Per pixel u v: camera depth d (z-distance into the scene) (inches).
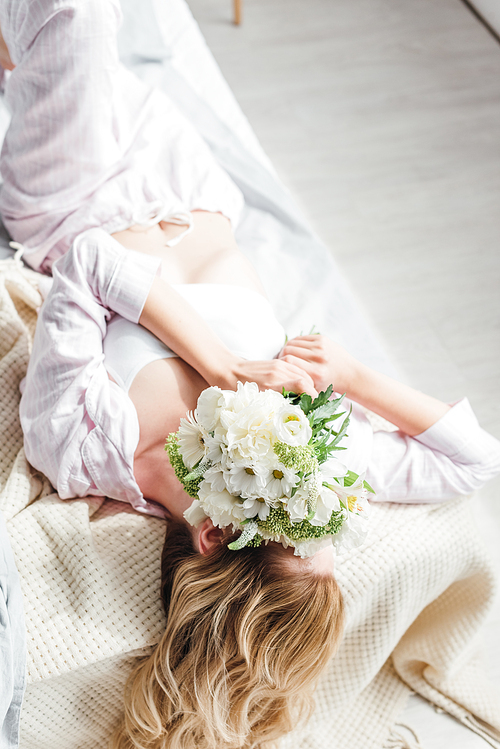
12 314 55.1
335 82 115.6
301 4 128.0
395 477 49.9
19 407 51.5
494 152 107.7
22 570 44.4
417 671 63.1
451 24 126.0
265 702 45.6
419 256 94.4
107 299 48.4
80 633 43.0
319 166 103.8
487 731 60.6
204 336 47.1
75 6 48.7
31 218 59.8
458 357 85.2
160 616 45.5
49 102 53.3
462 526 52.1
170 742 45.0
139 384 47.1
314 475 34.8
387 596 50.6
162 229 58.9
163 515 50.0
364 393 49.4
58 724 47.3
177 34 90.3
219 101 85.1
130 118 62.7
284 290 70.2
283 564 40.6
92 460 46.3
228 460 35.7
